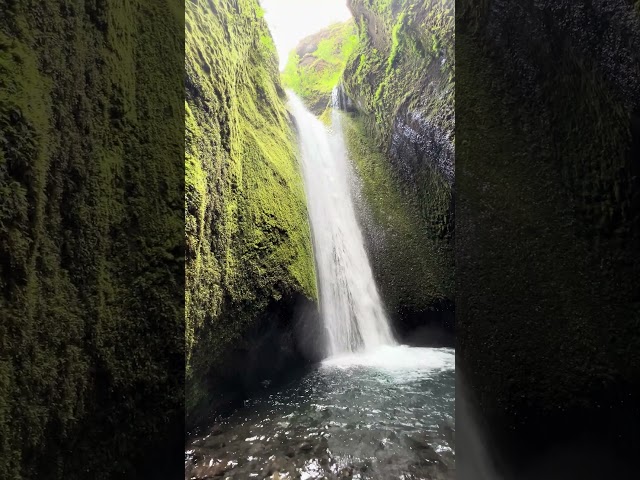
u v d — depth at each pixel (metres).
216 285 4.91
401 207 10.98
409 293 10.31
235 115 5.98
